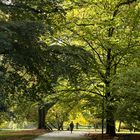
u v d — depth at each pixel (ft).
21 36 62.80
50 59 69.21
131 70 73.61
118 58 104.47
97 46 106.93
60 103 110.73
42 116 172.55
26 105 104.99
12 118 66.33
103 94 100.63
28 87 78.18
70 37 101.45
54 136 110.22
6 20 70.33
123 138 91.50
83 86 104.17
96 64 91.04
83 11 104.17
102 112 94.27
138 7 98.99
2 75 60.80
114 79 82.43
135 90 68.85
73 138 101.60
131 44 100.07
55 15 83.87
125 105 70.49
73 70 71.56
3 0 70.33
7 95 65.26
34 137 102.01
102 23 99.30
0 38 58.18
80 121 177.47
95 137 102.06
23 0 72.18
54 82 75.56
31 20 69.00
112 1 103.04
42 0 75.15
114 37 100.01
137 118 73.72
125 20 99.71
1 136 97.04
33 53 65.51
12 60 64.54
